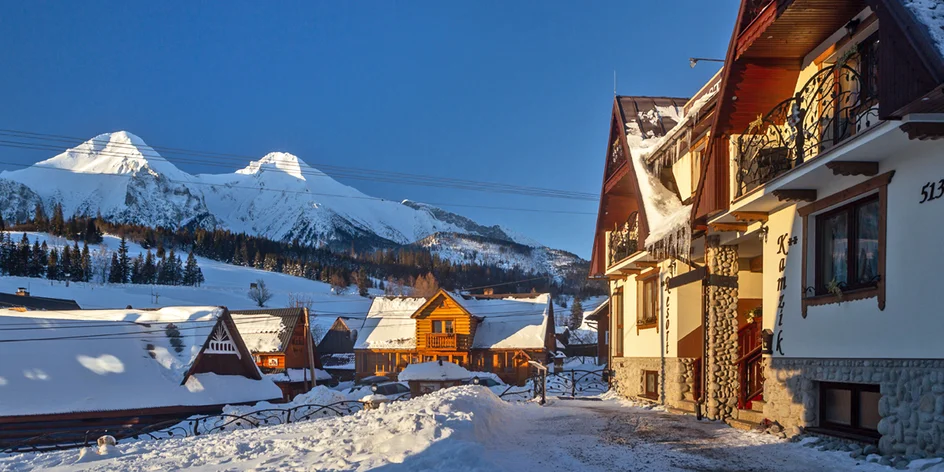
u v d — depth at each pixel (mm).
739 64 11750
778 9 10156
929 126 7387
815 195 10711
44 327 30266
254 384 34562
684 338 16953
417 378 35719
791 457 9531
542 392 20016
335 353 68188
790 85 11922
